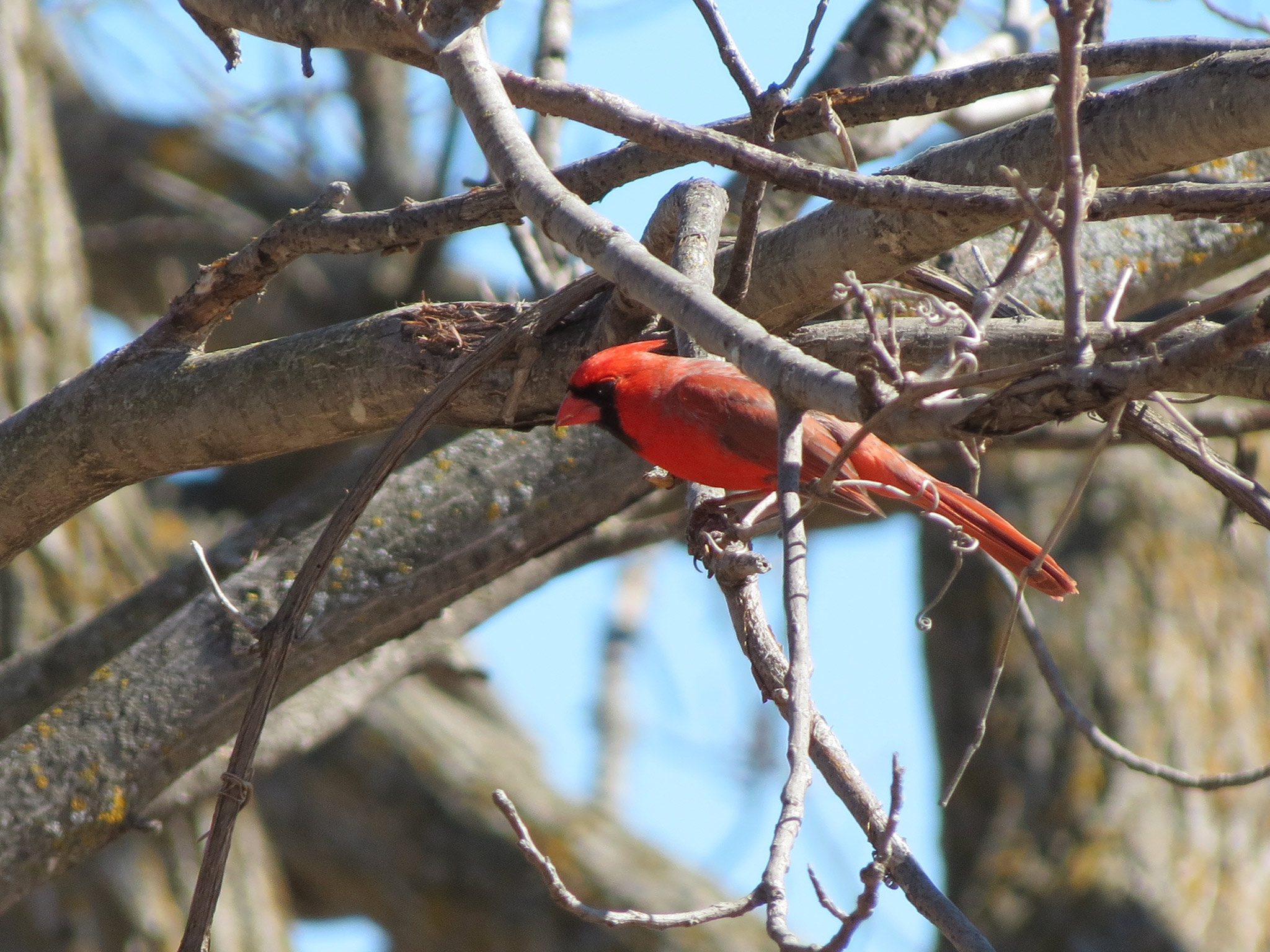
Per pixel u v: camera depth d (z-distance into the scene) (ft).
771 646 16.80
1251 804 37.73
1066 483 43.80
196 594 29.07
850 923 12.03
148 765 26.89
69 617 37.70
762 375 14.48
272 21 21.77
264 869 42.75
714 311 15.17
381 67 58.39
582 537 30.83
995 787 39.01
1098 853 36.60
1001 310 26.78
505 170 17.85
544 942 44.19
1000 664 16.06
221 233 61.31
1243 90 19.65
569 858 46.09
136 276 64.54
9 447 25.05
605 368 23.59
